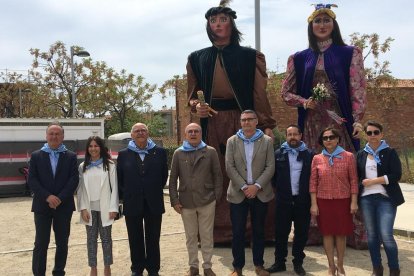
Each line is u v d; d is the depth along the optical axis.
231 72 7.22
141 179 5.83
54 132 5.64
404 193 13.59
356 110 7.10
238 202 5.88
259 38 10.27
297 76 7.50
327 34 7.20
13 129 15.28
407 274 6.09
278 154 6.12
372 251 5.62
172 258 7.09
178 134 31.42
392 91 28.58
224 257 7.02
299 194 5.96
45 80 30.12
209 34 7.30
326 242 5.75
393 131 30.58
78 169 5.87
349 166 5.66
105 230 5.82
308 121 7.41
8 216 11.52
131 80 30.62
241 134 6.02
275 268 6.17
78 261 7.03
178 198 5.97
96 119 16.52
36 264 5.61
